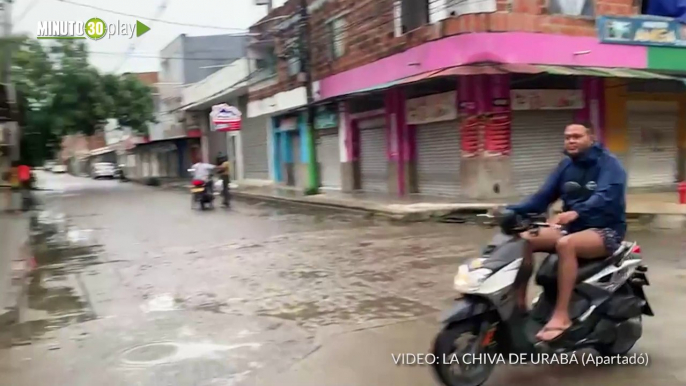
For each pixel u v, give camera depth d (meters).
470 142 16.69
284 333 5.81
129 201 25.95
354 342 5.44
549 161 17.45
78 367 5.11
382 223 14.30
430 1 17.47
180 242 12.53
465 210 14.38
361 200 18.47
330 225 14.44
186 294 7.70
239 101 34.78
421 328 5.76
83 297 7.82
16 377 4.92
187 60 43.44
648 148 19.38
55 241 13.54
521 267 4.26
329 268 8.94
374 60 20.31
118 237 13.86
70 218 19.06
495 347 4.33
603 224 4.53
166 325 6.27
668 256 8.76
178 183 39.91
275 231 13.70
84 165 86.56
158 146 56.09
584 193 4.59
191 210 20.52
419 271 8.39
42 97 35.00
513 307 4.23
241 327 6.07
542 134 17.34
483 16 15.81
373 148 21.84
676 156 20.11
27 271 9.70
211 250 11.23
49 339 5.96
